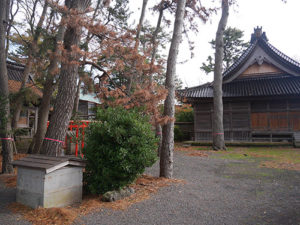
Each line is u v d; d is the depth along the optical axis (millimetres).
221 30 13469
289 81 15148
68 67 5746
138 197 4488
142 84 6430
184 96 15156
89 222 3355
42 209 3627
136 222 3367
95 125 4594
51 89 9414
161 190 4961
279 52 16250
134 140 4254
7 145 6938
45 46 7793
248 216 3600
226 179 6094
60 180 3955
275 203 4195
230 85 16516
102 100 6641
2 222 3389
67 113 5777
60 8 5867
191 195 4656
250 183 5645
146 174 6637
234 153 11359
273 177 6227
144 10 11195
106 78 6895
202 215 3639
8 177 6359
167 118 5500
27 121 15164
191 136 19141
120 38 5914
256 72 16625
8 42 10430
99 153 4387
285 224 3291
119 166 4215
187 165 8148
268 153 11172
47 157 4277
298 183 5586
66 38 5961
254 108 15156
